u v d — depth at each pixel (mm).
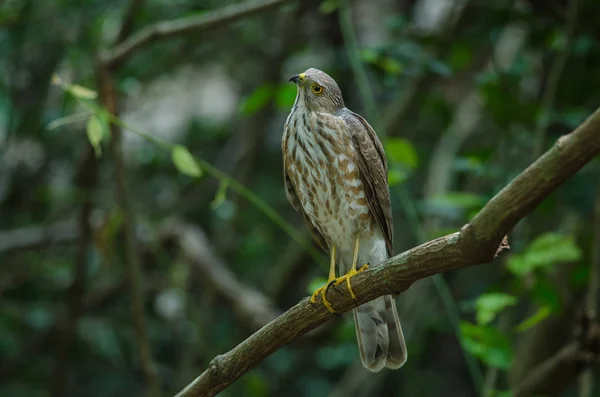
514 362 9578
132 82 10164
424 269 4773
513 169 10164
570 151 3922
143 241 11969
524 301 12250
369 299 5234
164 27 8461
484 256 4422
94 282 12727
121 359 12797
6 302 12234
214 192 13344
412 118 13070
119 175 8555
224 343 12531
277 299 11844
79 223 10508
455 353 14047
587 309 7863
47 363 12578
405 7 13992
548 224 11445
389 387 13477
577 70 9938
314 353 13289
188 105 15750
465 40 10555
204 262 11242
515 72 9758
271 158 14250
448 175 10914
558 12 10172
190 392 5551
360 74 8703
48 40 11938
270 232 13219
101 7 11773
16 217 13148
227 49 13922
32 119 12086
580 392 9070
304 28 12961
